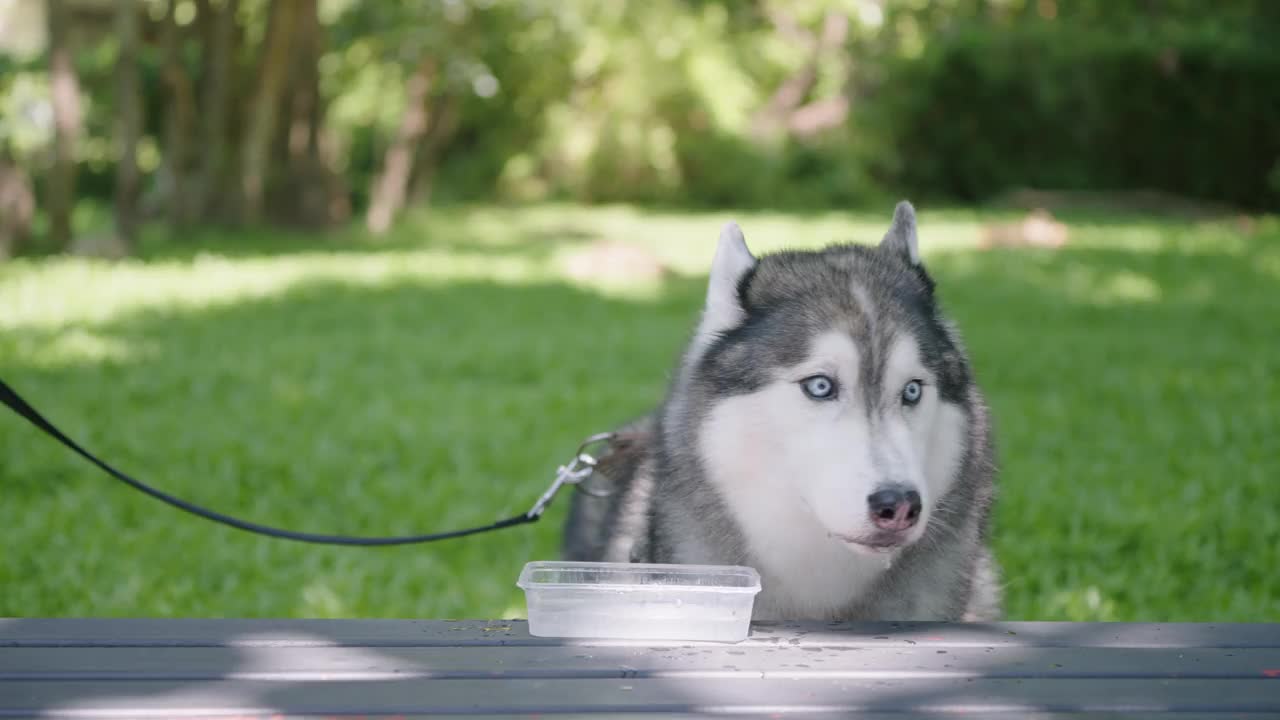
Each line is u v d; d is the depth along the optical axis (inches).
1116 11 1235.2
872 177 1402.6
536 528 242.8
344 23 935.7
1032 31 1211.9
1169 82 1306.6
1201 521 239.9
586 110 1261.1
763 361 109.8
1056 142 1381.6
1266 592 205.8
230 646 86.1
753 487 111.9
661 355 419.8
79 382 350.9
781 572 114.9
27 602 195.0
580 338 449.4
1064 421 325.7
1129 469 281.7
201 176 844.6
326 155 902.4
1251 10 1280.8
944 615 120.5
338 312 496.4
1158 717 74.2
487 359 407.5
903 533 98.5
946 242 847.1
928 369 109.0
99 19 1107.3
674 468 118.1
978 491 121.4
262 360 393.1
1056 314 517.7
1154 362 411.5
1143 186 1365.7
